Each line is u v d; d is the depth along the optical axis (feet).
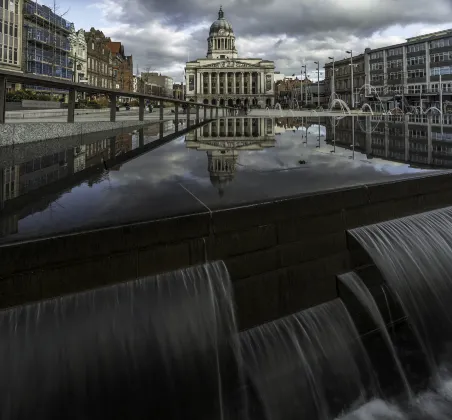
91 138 31.73
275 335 10.96
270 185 13.73
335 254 12.58
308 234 11.98
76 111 127.54
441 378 12.60
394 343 12.53
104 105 185.47
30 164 18.31
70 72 219.61
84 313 8.23
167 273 9.34
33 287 7.81
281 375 10.55
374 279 12.50
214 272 9.98
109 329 8.39
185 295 9.38
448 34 217.56
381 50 267.59
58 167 17.54
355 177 15.35
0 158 19.89
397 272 12.75
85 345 8.10
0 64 147.95
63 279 8.10
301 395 10.72
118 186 13.44
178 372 8.95
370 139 33.96
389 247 13.01
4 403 7.34
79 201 11.11
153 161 19.90
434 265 13.65
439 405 11.55
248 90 406.00
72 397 7.88
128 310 8.66
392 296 12.46
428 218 14.92
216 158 21.35
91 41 268.62
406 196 14.58
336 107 233.14
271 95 403.54
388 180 14.56
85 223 8.96
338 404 11.27
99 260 8.48
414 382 12.43
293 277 11.66
